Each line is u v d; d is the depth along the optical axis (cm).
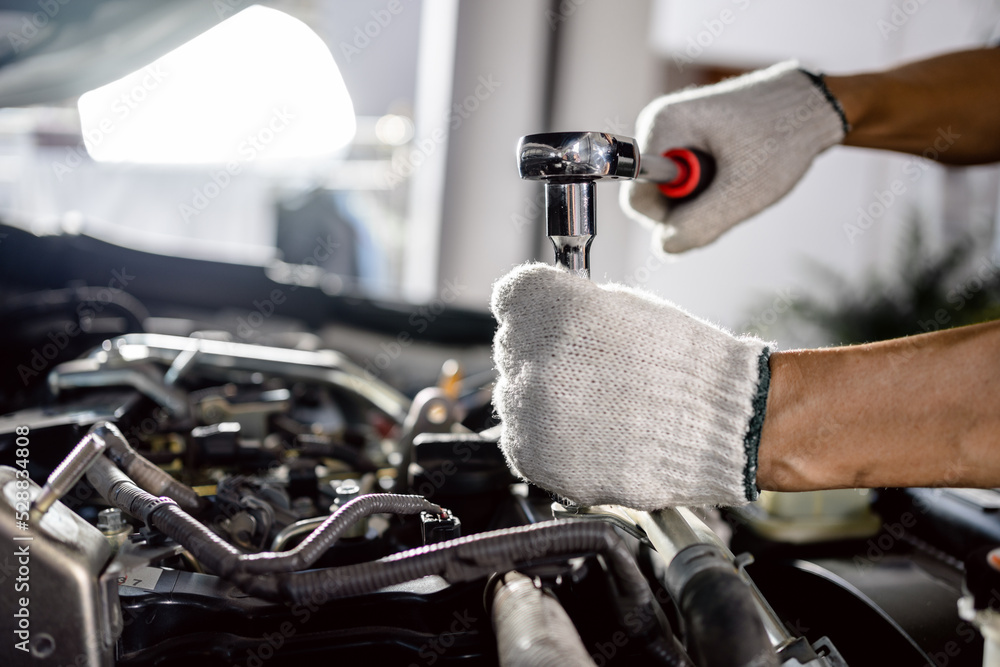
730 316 472
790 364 47
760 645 37
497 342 52
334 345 136
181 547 47
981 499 69
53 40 77
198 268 135
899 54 459
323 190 345
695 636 38
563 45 431
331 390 114
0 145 345
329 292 142
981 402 42
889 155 454
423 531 51
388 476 84
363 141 396
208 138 271
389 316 141
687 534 43
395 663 48
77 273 120
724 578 39
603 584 45
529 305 50
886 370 45
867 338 364
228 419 83
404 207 428
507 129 433
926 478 44
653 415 46
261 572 39
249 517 58
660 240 83
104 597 41
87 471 50
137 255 129
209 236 396
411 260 437
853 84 86
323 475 79
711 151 80
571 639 38
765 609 46
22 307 96
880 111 85
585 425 47
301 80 230
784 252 470
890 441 44
